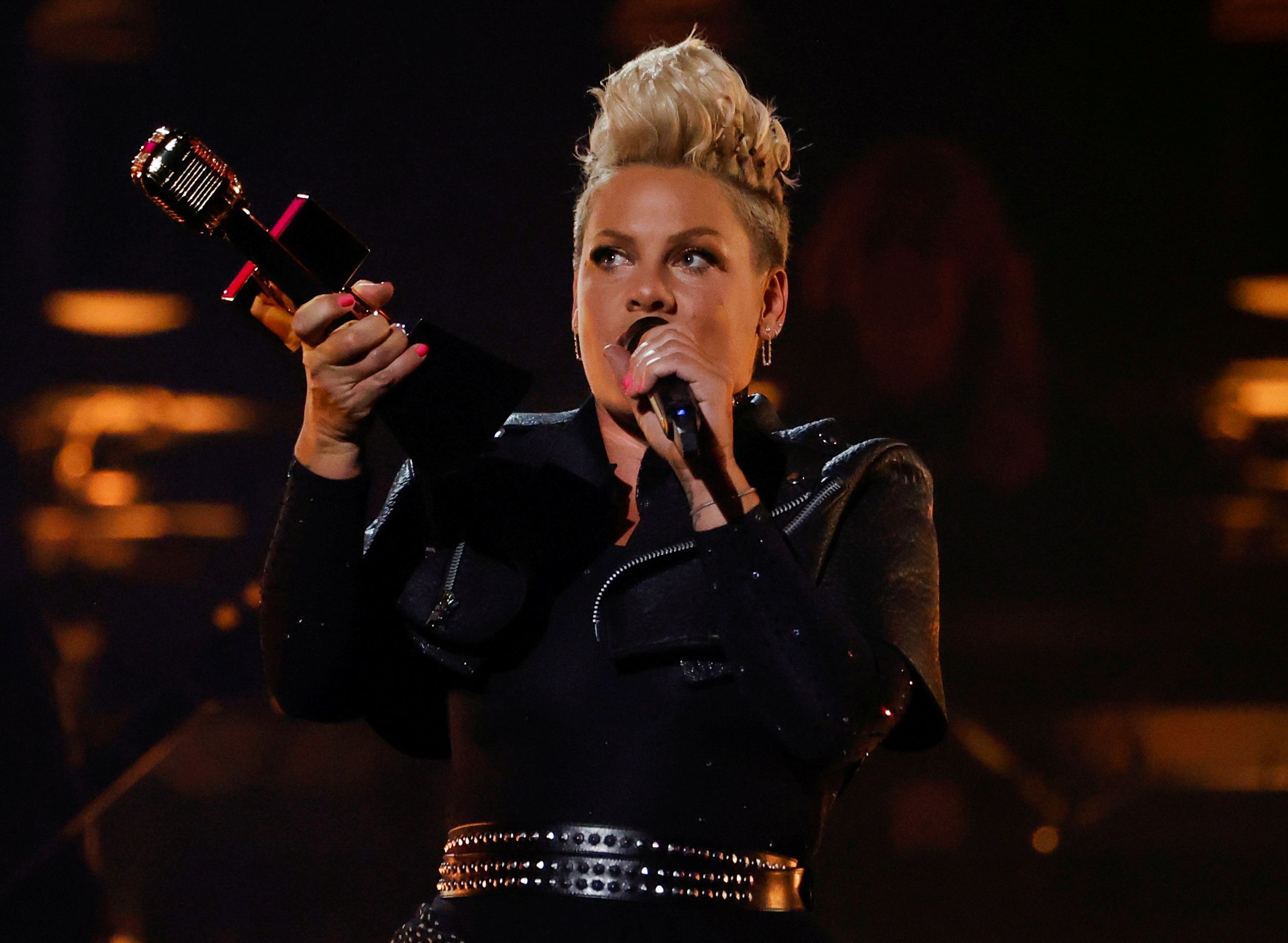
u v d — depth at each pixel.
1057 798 19.16
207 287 24.27
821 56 25.69
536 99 25.39
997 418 24.72
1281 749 21.00
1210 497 24.58
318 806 18.75
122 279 24.39
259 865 18.12
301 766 19.00
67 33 24.62
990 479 24.44
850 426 24.70
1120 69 26.23
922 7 25.67
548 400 25.02
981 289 25.34
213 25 24.97
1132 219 26.17
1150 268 26.12
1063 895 18.45
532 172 25.38
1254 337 25.92
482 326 25.25
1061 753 20.95
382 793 18.81
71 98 24.72
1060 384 25.38
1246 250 26.34
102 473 22.23
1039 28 25.95
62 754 9.86
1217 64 26.31
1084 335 25.88
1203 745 21.20
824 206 25.53
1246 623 23.34
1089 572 23.95
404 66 25.31
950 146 25.88
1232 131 26.39
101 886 9.94
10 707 9.73
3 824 9.65
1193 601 23.59
